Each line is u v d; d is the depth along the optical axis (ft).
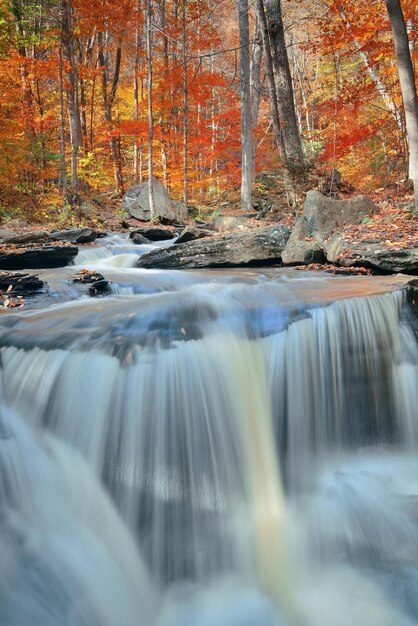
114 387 14.46
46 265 31.76
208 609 12.10
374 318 18.74
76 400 14.67
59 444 14.42
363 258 26.99
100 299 22.57
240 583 12.86
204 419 14.84
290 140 56.34
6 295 23.32
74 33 73.56
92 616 11.42
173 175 74.08
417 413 18.79
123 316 18.13
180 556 13.55
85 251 35.14
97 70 73.97
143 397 14.38
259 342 16.20
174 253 32.22
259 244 32.07
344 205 34.58
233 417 15.24
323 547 13.46
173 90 72.33
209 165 91.71
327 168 59.41
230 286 22.88
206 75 71.97
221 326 16.74
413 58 47.65
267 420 15.92
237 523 14.16
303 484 15.65
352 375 17.88
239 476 15.07
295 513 14.55
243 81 61.98
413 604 11.81
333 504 14.64
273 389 16.19
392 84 53.62
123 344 15.48
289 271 28.76
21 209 56.65
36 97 73.56
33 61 64.85
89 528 13.10
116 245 39.19
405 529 13.65
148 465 14.23
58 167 62.34
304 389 16.80
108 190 90.17
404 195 47.37
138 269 31.45
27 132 67.05
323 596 12.17
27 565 11.71
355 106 54.19
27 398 15.19
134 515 13.93
